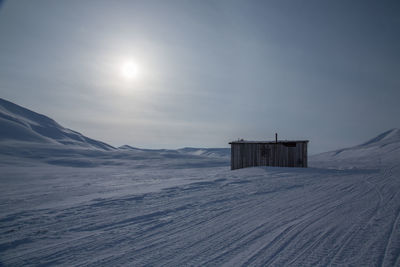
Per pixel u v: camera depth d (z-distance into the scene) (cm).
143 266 345
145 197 941
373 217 548
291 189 1057
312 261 336
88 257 388
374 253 354
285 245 400
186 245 421
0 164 4603
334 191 963
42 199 1003
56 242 468
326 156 10300
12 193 1212
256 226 516
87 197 1005
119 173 2700
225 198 875
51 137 18525
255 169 2312
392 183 1138
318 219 550
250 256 362
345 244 393
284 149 2642
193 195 959
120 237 482
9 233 536
